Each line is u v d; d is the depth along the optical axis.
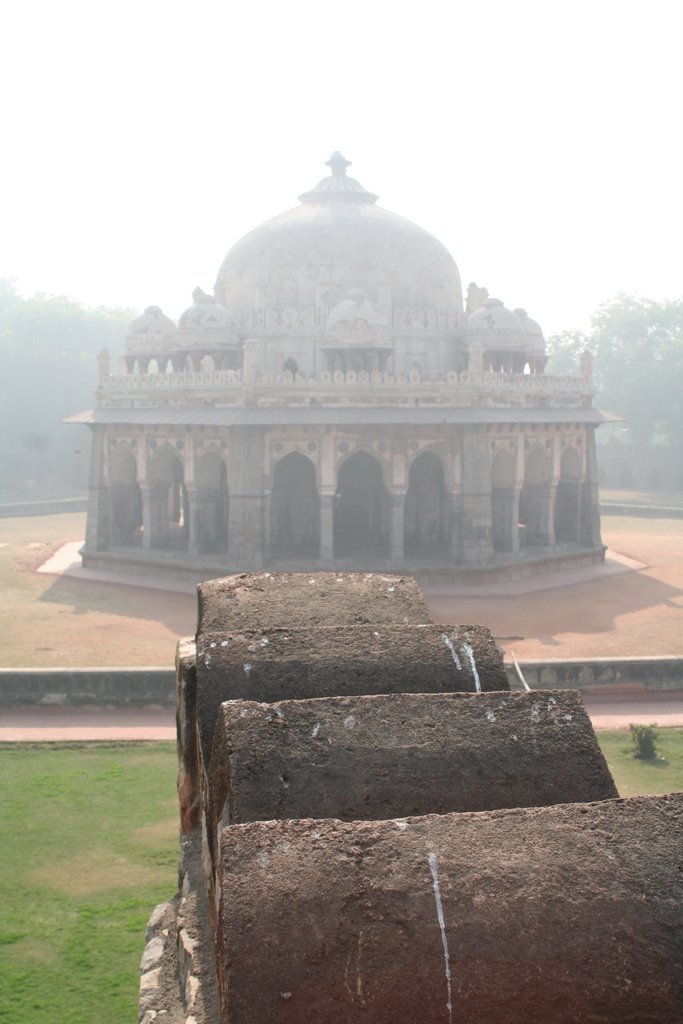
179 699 6.23
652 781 13.46
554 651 19.89
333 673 5.32
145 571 28.80
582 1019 2.93
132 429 29.67
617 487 61.44
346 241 30.55
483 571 27.14
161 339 31.52
